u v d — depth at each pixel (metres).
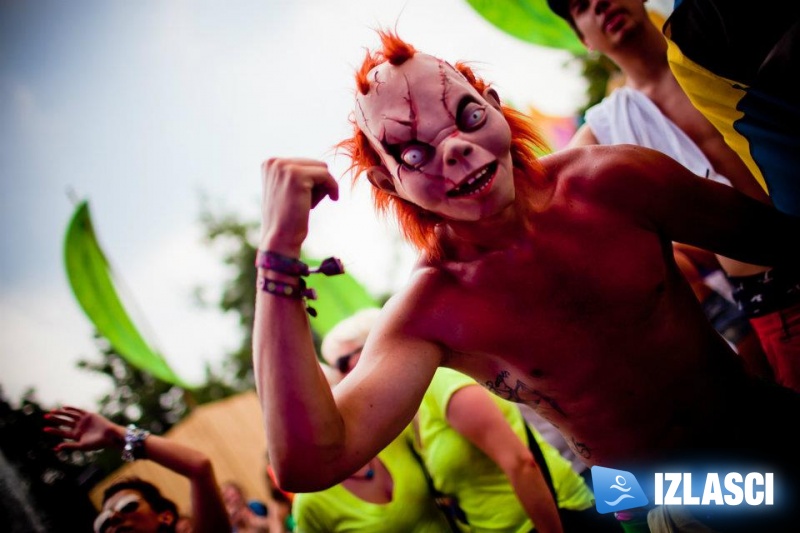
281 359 1.00
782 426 1.38
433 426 1.89
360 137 1.25
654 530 1.60
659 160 1.25
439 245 1.27
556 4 2.27
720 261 2.08
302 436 0.99
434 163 1.10
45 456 3.80
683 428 1.34
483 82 1.28
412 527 1.85
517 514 1.80
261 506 3.28
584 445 1.40
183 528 2.24
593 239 1.22
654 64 2.19
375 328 1.26
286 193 1.05
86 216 3.69
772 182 1.58
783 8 1.35
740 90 1.49
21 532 3.44
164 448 2.05
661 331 1.25
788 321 1.93
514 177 1.23
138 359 4.03
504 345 1.26
